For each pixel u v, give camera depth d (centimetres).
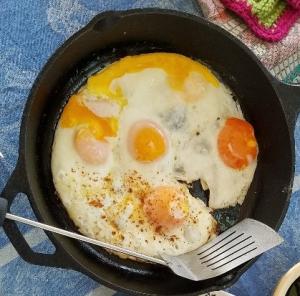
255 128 38
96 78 36
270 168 37
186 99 37
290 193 35
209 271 35
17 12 38
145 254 36
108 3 40
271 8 39
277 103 35
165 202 36
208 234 37
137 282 36
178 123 36
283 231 41
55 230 32
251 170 37
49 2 39
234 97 38
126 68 36
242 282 40
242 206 38
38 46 39
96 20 32
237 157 37
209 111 37
